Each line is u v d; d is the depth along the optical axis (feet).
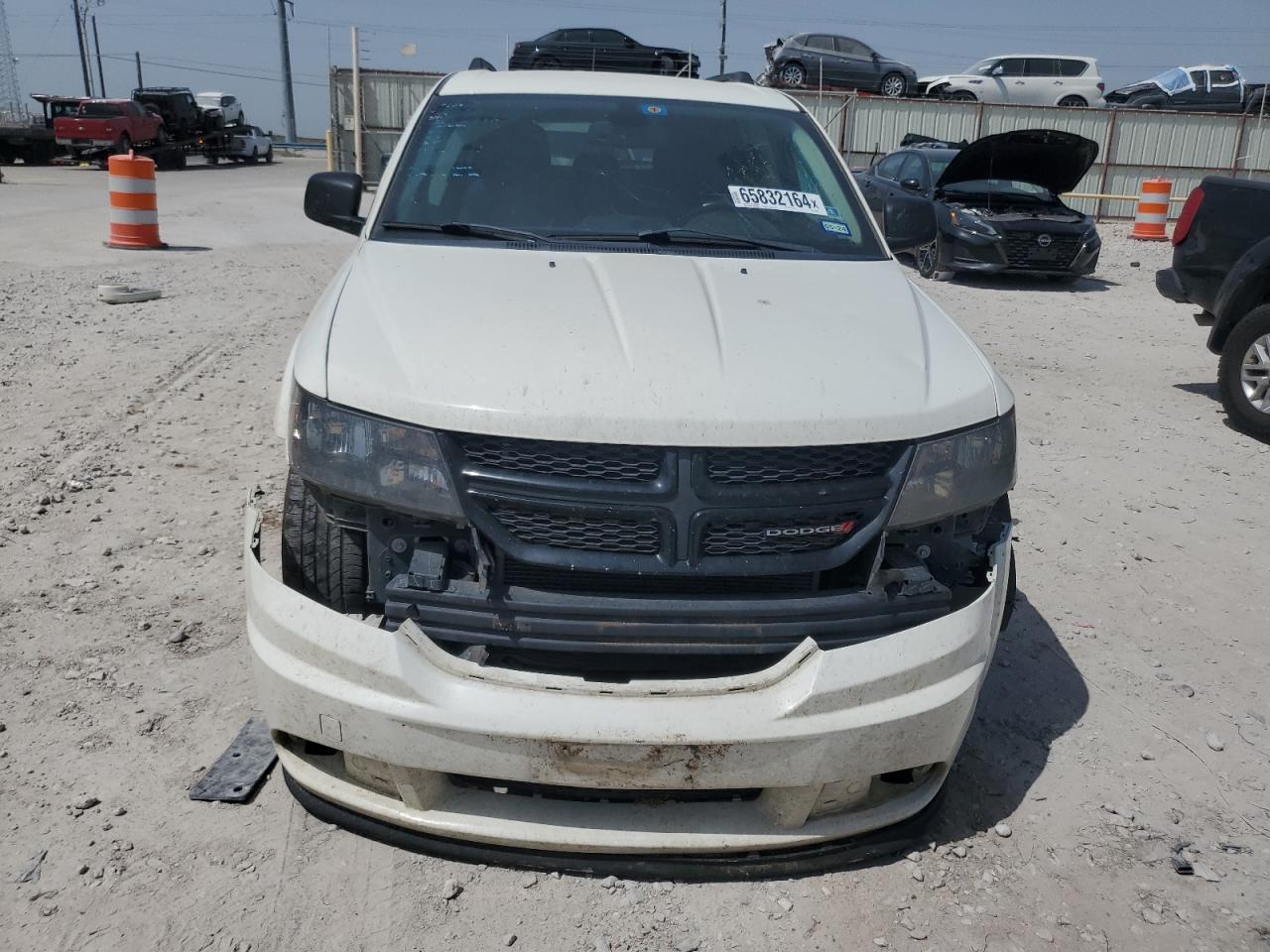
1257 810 10.33
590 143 12.56
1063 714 11.93
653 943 8.19
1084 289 46.06
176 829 9.11
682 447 8.08
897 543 8.98
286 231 52.24
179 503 16.20
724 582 8.43
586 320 9.02
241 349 26.14
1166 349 32.78
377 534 8.46
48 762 9.87
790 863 8.79
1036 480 19.81
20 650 11.75
